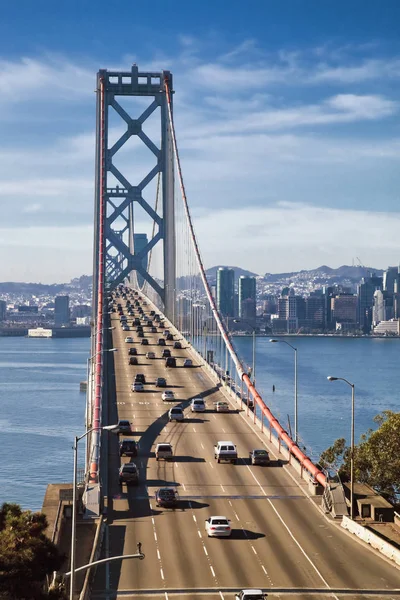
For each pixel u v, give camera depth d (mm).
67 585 64062
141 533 79750
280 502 90938
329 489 87750
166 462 107812
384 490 101438
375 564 71250
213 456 110562
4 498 161500
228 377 162000
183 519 84500
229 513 86688
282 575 68188
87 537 78438
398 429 102188
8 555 60875
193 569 69500
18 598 59594
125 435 122625
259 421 128125
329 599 62625
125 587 65250
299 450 103625
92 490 86188
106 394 153125
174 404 145500
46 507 84688
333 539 78562
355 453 103750
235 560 71938
